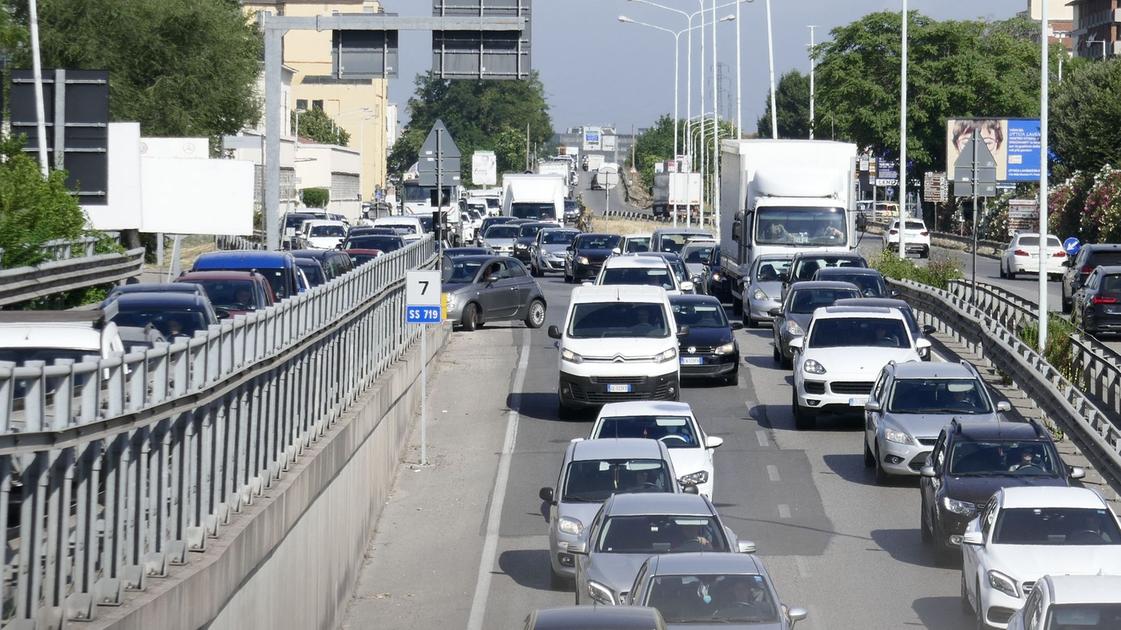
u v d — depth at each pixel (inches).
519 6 1915.6
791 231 2704.2
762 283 2669.8
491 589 1181.7
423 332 1642.5
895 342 1818.4
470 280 2659.9
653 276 2428.6
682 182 6102.4
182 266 3641.7
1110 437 1417.3
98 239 2134.6
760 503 1422.2
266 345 917.8
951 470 1211.2
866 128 6323.8
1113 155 4847.4
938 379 1520.7
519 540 1333.7
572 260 3779.5
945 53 6333.7
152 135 3850.9
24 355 872.9
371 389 1425.9
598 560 970.7
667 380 1814.7
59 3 3708.2
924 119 6210.6
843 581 1158.3
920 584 1146.0
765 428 1785.2
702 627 810.2
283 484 925.8
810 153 2775.6
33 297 1731.1
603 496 1164.5
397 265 1819.6
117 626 570.6
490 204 6904.5
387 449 1498.5
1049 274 3914.9
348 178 7175.2
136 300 1244.5
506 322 2815.0
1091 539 983.6
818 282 2292.1
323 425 1141.1
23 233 1824.6
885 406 1510.8
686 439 1363.2
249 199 3068.4
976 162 2544.3
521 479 1552.7
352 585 1194.6
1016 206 5359.3
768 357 2335.1
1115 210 4367.6
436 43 1887.3
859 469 1566.2
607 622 695.7
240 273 1533.0
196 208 3061.0
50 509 557.0
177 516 715.4
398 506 1461.6
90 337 892.6
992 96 6254.9
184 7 3892.7
